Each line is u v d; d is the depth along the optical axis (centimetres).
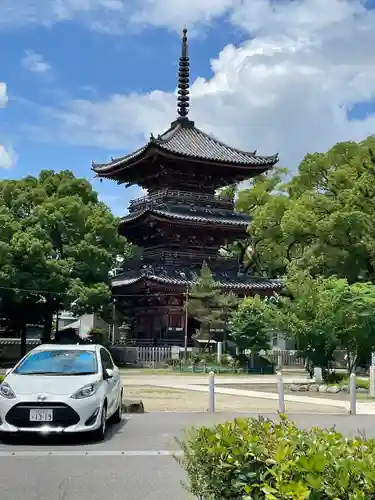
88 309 5144
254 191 7231
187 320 5434
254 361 4828
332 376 3450
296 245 6606
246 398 2534
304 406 2220
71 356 1454
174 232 5828
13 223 4900
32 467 1055
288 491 416
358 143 6353
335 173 6047
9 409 1260
